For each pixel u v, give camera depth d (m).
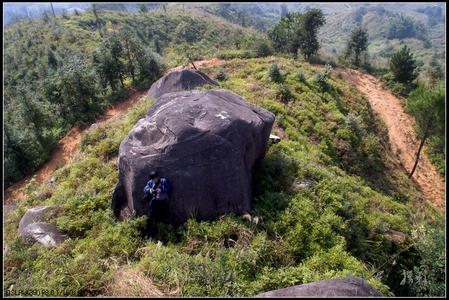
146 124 9.33
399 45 132.62
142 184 8.55
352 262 7.67
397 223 11.94
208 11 114.31
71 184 11.91
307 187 10.42
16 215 11.62
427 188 20.41
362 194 13.86
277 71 23.50
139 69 29.59
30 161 19.98
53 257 7.53
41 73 38.00
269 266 7.32
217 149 8.55
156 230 8.59
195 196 8.48
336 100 23.58
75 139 22.16
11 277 7.15
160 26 64.94
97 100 26.02
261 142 10.21
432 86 31.22
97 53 27.34
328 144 17.66
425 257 9.20
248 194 9.09
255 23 122.12
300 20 35.16
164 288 6.28
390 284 8.96
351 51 38.91
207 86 19.48
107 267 7.12
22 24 59.50
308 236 8.28
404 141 24.50
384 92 31.20
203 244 7.81
